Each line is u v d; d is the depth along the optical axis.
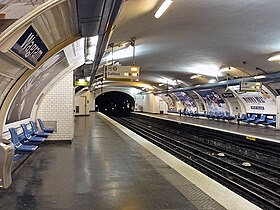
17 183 5.25
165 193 4.73
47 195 4.59
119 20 7.70
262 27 9.96
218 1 7.61
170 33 10.81
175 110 41.53
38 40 4.45
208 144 16.64
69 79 10.55
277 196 7.27
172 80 30.00
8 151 4.00
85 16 4.18
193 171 6.27
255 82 17.61
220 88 23.70
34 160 7.35
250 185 8.45
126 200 4.39
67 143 10.48
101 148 9.37
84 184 5.21
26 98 7.61
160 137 21.19
